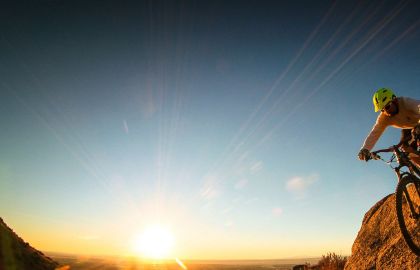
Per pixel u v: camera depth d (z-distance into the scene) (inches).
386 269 240.1
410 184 223.5
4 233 105.8
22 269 101.7
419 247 209.9
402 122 204.4
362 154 212.5
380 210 300.0
